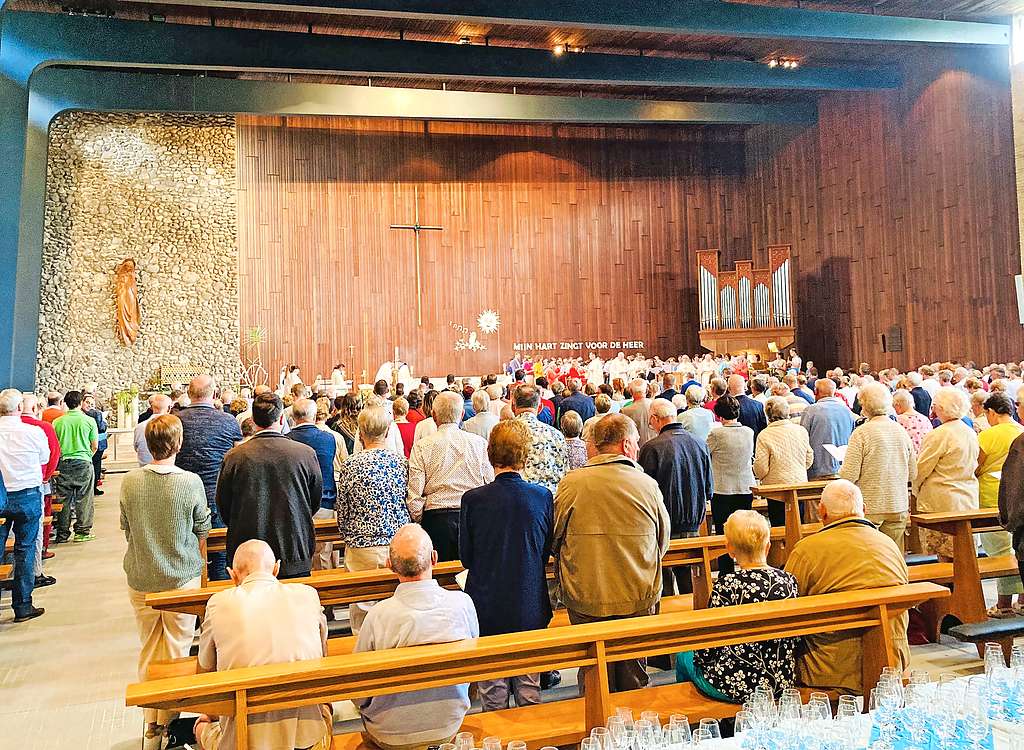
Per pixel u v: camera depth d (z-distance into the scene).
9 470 6.39
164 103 17.02
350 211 20.77
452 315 21.34
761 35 14.79
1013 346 16.11
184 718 4.42
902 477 5.64
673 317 22.83
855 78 18.38
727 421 6.37
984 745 2.23
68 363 17.55
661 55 18.67
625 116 19.62
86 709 4.80
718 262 21.08
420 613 3.29
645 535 3.87
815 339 21.03
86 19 14.16
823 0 15.73
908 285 18.42
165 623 4.45
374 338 20.73
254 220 20.06
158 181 18.41
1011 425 5.79
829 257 20.61
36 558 7.34
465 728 3.52
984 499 5.77
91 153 18.02
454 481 4.89
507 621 3.83
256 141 20.20
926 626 5.37
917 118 18.19
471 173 21.72
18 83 13.29
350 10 12.75
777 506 6.80
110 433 16.25
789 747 2.27
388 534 4.79
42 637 6.12
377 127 21.05
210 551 6.02
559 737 3.44
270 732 3.09
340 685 3.10
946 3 15.84
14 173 13.06
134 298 17.95
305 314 20.27
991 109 16.53
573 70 17.11
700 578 5.15
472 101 18.62
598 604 3.82
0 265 12.66
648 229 22.81
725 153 23.31
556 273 22.16
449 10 13.17
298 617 3.26
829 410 6.98
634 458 4.20
